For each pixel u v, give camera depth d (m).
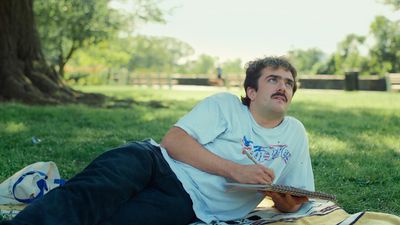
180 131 3.96
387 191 5.88
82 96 16.20
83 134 9.44
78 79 37.12
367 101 19.45
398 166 7.21
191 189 3.88
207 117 3.99
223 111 4.03
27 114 11.83
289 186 3.97
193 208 3.86
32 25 15.69
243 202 4.03
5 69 14.84
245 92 4.09
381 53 44.62
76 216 3.34
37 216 3.23
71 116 11.93
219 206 3.96
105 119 11.68
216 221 3.92
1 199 4.57
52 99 15.09
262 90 3.98
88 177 3.49
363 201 5.60
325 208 4.38
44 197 3.35
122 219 3.60
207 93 24.34
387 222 3.94
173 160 3.96
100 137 9.17
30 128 9.95
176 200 3.80
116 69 41.72
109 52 39.28
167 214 3.76
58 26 30.41
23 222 3.20
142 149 3.78
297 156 4.19
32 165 4.73
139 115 12.62
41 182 4.64
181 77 36.00
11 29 15.08
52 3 29.48
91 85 36.22
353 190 5.98
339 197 5.66
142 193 3.75
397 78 27.62
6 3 15.02
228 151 3.99
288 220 4.04
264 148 4.04
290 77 4.02
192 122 3.96
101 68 39.50
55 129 9.95
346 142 9.13
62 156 7.51
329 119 12.85
